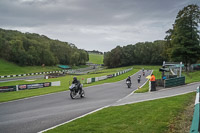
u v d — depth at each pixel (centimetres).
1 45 7719
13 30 10712
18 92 1933
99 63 15850
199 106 477
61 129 571
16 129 614
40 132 567
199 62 5600
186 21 3912
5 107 1045
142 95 1330
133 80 3131
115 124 591
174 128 540
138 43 11575
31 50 8450
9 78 4328
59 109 929
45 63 9306
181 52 3853
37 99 1313
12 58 8000
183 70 4359
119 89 1884
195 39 3881
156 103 921
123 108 839
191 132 366
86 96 1403
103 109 848
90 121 644
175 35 4159
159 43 10338
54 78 4209
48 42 11006
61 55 11256
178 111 734
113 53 10494
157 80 1792
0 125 670
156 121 606
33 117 773
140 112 736
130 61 10656
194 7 3866
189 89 1485
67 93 1617
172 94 1256
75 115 779
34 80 3712
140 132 516
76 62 11494
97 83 2677
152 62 10175
